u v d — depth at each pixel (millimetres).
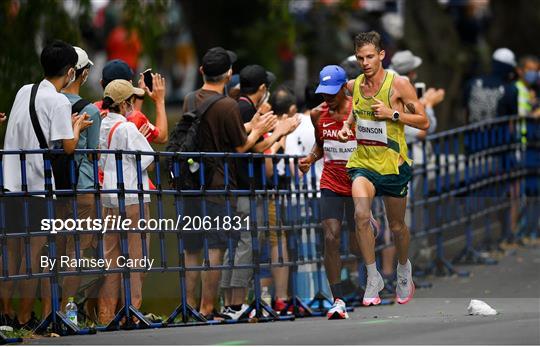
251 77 30750
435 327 25125
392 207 27516
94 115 27109
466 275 37438
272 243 29766
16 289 26625
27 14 41625
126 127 27438
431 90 36969
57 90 26812
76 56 26922
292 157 30188
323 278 31109
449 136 38781
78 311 27844
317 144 28578
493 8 67875
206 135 28922
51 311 25984
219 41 64812
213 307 28938
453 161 39094
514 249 42062
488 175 41094
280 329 25672
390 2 67125
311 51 66188
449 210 38656
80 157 26906
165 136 29984
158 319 27844
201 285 28984
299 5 65500
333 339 23703
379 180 27047
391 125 26875
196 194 28094
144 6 45750
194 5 64188
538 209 43906
